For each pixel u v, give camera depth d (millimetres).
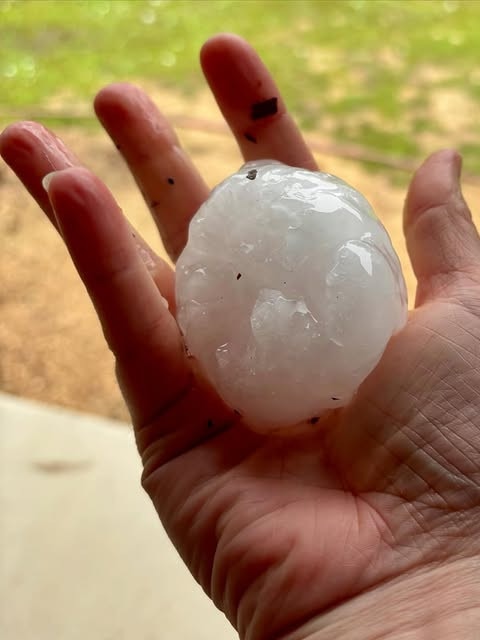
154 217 167
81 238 111
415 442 112
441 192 135
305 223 121
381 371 122
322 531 108
